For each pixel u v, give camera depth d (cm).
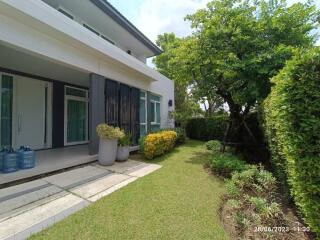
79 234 271
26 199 364
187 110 1399
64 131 866
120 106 792
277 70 555
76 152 704
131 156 779
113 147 622
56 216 313
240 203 352
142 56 1302
